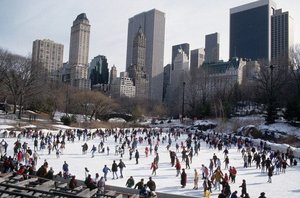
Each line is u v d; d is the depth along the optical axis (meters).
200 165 37.72
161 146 52.94
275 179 31.36
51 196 14.70
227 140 54.56
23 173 22.28
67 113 96.25
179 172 32.25
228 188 23.17
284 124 70.06
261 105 98.88
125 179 29.94
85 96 101.94
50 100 95.62
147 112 141.00
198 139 61.22
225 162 36.53
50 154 42.31
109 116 112.75
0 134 56.28
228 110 89.81
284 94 82.75
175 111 129.38
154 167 32.31
